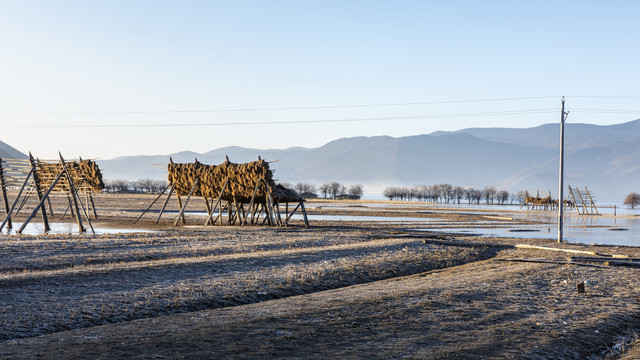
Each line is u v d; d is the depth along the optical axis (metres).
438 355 11.35
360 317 14.66
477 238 48.88
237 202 59.72
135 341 11.86
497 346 12.23
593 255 33.69
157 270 22.36
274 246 34.88
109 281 19.70
